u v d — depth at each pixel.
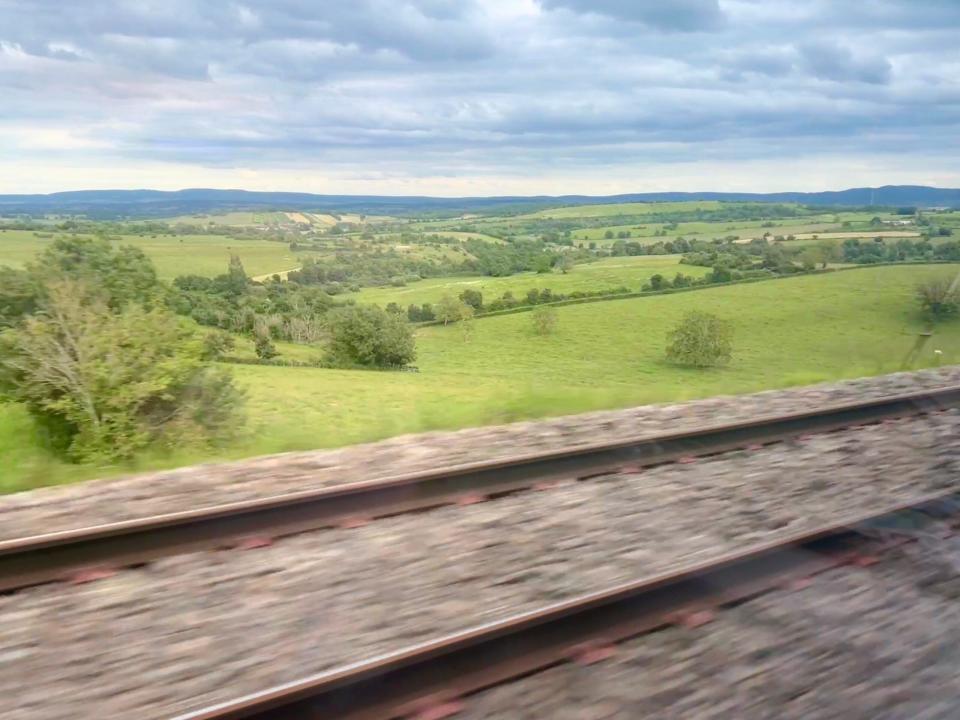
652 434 8.50
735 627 4.65
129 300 17.83
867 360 20.25
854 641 4.56
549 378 48.69
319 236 185.62
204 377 16.22
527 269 124.62
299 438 10.01
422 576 5.30
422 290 102.62
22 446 14.67
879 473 7.91
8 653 4.29
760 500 7.02
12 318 17.77
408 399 22.19
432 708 3.76
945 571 5.53
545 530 6.19
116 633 4.52
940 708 3.95
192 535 5.65
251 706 3.52
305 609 4.83
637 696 3.95
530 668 4.09
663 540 6.07
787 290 70.44
